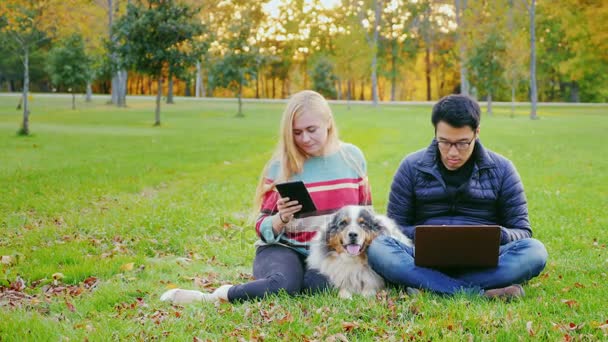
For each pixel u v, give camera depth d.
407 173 4.99
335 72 53.38
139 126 29.81
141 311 4.32
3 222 8.02
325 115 4.74
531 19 39.38
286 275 4.49
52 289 5.06
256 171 14.06
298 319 3.96
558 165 14.72
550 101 71.19
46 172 12.92
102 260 5.89
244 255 6.29
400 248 4.45
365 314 4.03
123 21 31.80
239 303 4.39
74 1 23.53
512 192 4.79
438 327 3.76
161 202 9.68
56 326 3.98
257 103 54.81
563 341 3.51
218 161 15.94
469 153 4.61
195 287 5.14
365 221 4.47
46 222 8.09
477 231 4.22
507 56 43.28
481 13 47.16
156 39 31.19
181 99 59.78
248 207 9.28
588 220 7.96
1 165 14.12
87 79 41.66
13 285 5.11
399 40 69.81
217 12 48.03
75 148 18.47
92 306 4.50
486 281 4.40
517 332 3.64
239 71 40.16
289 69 74.31
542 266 4.43
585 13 36.44
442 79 73.19
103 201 9.77
